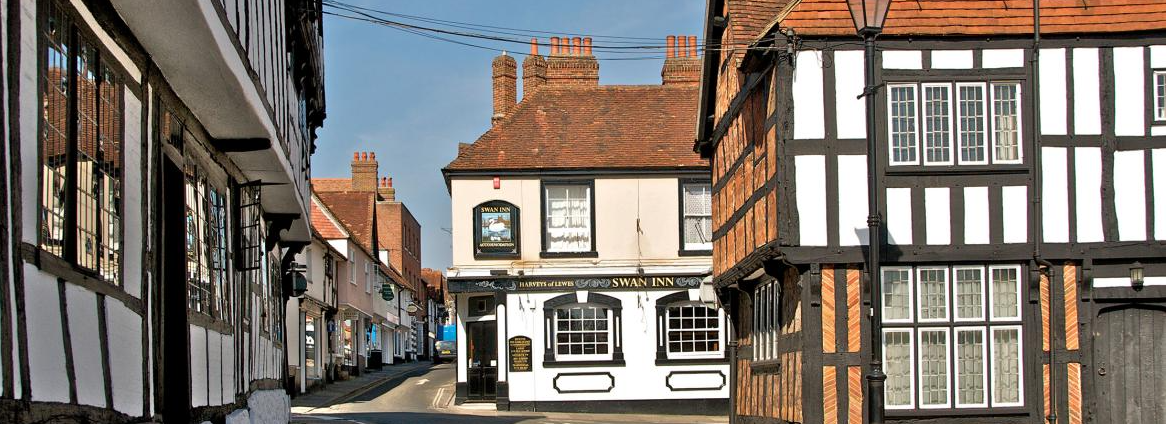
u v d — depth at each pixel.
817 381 14.84
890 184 15.09
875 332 11.90
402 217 60.47
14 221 5.22
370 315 44.56
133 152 7.82
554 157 26.41
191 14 7.47
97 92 6.87
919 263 15.09
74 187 6.25
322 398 29.11
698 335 26.06
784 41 15.13
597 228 26.20
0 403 4.97
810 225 15.02
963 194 15.11
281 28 13.31
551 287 25.89
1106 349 15.12
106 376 6.88
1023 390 15.00
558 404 25.72
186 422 9.26
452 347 55.31
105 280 6.94
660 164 26.38
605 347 25.95
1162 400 15.12
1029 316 15.04
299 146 16.47
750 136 17.22
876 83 15.07
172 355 9.27
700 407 25.81
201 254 10.43
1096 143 15.17
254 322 13.83
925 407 14.96
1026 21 15.19
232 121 10.81
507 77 30.59
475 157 26.31
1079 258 15.04
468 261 26.02
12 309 5.16
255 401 13.41
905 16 15.12
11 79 5.20
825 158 15.08
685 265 26.17
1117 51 15.26
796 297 15.56
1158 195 15.15
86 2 6.60
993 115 15.16
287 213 16.31
